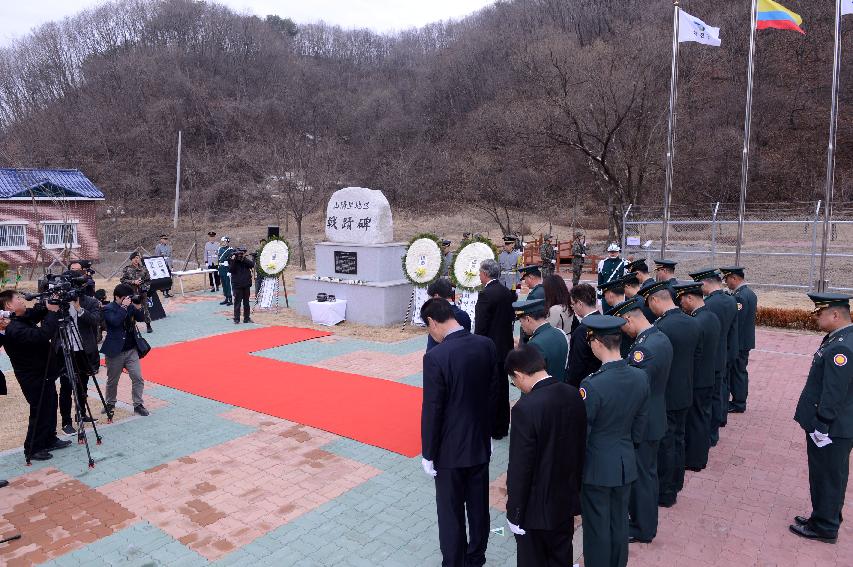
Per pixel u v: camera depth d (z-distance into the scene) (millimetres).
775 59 54656
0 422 8125
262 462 6664
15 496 5945
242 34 79812
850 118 51469
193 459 6770
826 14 53375
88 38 77312
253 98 66938
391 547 4973
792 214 41969
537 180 46000
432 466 4414
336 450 6965
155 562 4789
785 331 13805
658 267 8016
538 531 3758
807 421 5051
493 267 7328
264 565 4727
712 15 50188
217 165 55812
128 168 57438
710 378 6211
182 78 66188
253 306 17172
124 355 8102
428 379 4359
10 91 64375
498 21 70625
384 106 67438
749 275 22234
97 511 5629
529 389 3814
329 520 5410
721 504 5750
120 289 7914
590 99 31734
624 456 4055
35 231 28766
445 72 68625
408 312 14242
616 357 4164
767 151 51188
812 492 5105
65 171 31500
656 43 32781
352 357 11227
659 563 4762
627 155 31531
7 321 6703
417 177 53719
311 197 39594
